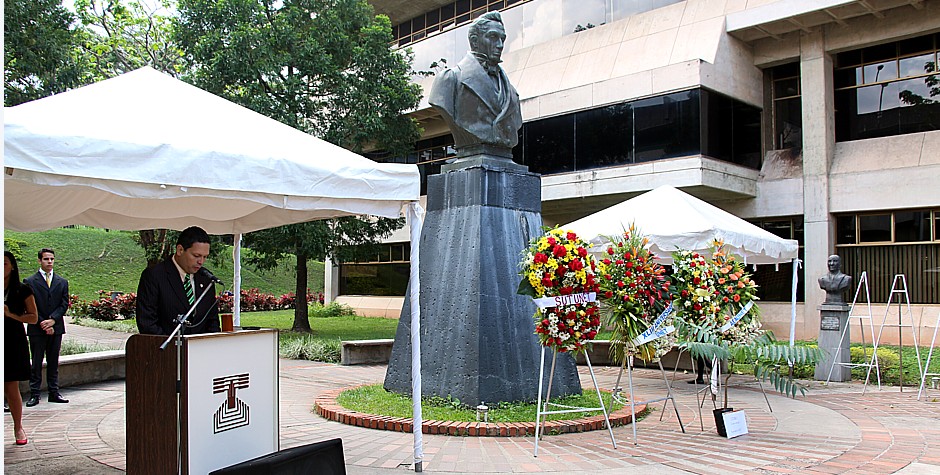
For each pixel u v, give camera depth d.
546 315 6.00
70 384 9.59
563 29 21.50
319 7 17.73
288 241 17.05
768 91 19.00
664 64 17.92
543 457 5.64
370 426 6.76
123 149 4.04
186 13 16.98
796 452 5.94
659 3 19.23
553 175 19.30
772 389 9.89
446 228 8.04
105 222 7.14
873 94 17.45
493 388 7.27
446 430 6.44
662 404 8.34
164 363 4.17
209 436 4.25
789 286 17.81
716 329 6.85
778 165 18.36
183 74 20.53
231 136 4.70
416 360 5.32
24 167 3.68
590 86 18.61
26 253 31.38
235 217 7.28
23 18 14.93
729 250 9.52
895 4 15.95
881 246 16.67
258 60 16.56
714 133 17.06
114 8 20.64
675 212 9.66
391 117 18.09
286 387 9.71
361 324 22.02
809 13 16.59
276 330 4.84
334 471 4.41
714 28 17.64
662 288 6.51
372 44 17.91
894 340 15.73
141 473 4.25
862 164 16.91
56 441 6.21
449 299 7.72
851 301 17.02
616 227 9.63
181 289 4.67
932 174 15.71
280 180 4.70
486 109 8.16
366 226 18.33
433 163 24.91
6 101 14.99
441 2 26.47
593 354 12.88
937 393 9.52
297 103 17.12
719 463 5.52
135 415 4.30
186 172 4.28
